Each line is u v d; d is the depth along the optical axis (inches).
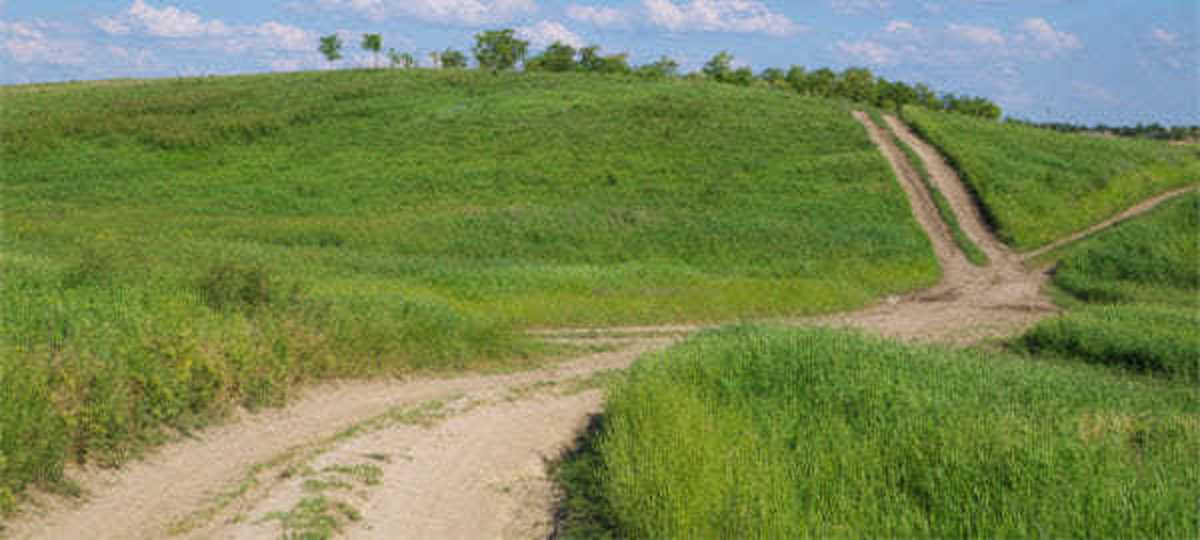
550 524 302.8
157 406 365.4
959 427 315.9
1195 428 366.6
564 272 1018.1
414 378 548.1
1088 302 1115.9
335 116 2405.3
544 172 1886.1
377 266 1047.6
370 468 337.7
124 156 2010.3
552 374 601.0
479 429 425.7
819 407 372.2
